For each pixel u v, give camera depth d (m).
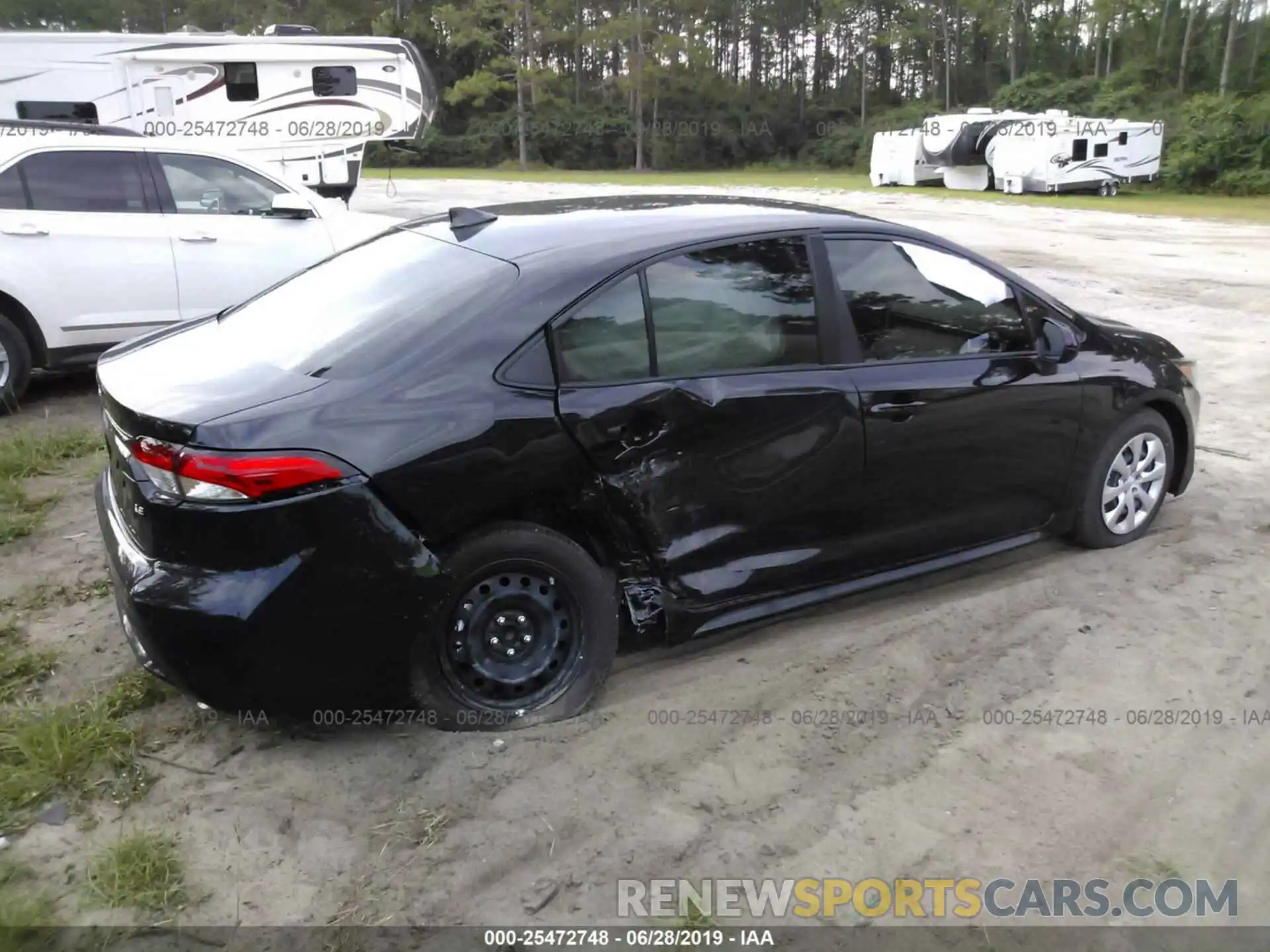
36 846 2.83
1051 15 64.75
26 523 5.00
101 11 61.31
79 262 7.03
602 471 3.35
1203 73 56.28
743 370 3.62
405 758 3.23
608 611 3.47
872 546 3.99
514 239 3.66
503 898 2.70
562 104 55.62
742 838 2.94
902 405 3.90
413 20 56.41
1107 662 3.88
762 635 4.05
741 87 62.25
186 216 7.45
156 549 3.03
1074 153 30.00
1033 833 2.98
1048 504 4.52
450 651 3.25
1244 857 2.91
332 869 2.78
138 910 2.62
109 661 3.77
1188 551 4.85
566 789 3.12
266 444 2.92
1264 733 3.47
